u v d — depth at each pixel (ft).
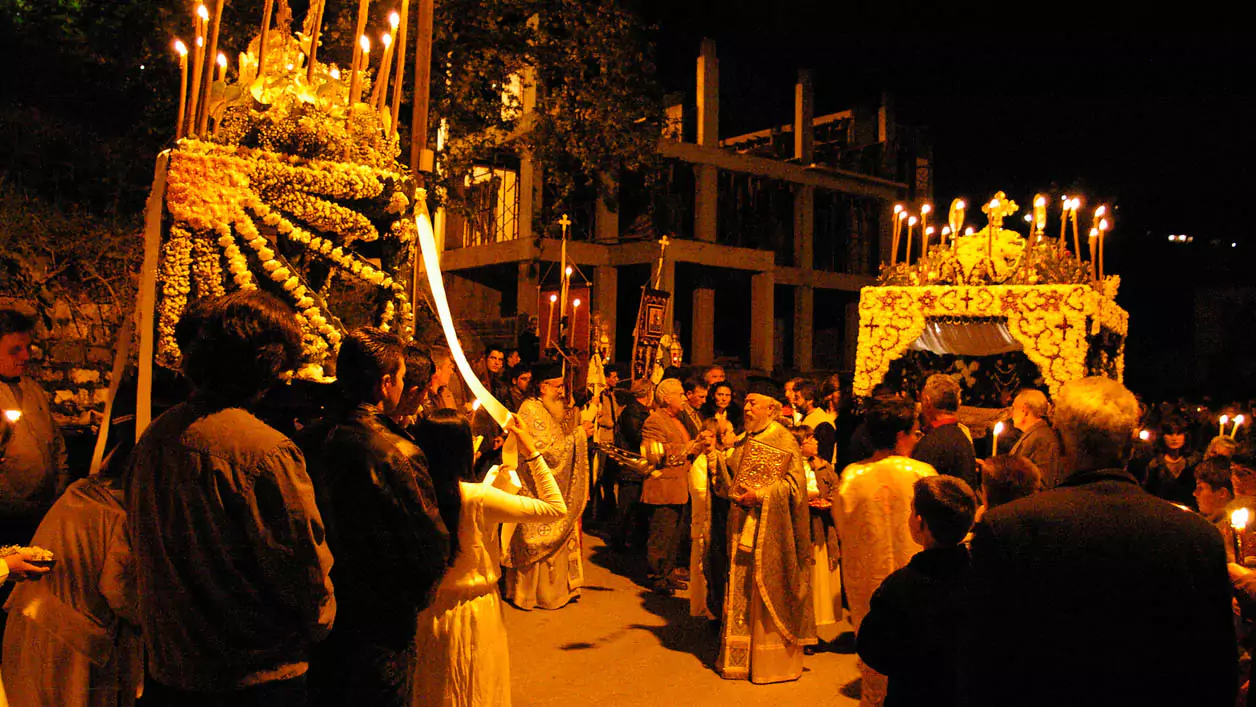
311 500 6.83
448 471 9.88
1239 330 78.13
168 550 6.63
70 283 26.00
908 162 76.74
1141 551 6.42
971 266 28.22
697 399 25.72
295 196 8.97
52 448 13.48
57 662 8.13
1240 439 26.96
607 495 32.22
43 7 25.84
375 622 8.45
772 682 16.29
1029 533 6.72
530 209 52.80
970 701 6.80
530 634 19.20
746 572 16.60
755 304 64.34
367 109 9.79
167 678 6.69
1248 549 12.64
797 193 69.21
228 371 6.87
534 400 20.08
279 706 6.76
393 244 10.40
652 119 37.83
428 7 13.29
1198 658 6.26
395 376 9.04
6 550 7.66
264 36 9.36
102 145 27.71
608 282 56.95
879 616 8.99
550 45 33.63
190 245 8.55
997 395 29.91
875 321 28.91
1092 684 6.36
